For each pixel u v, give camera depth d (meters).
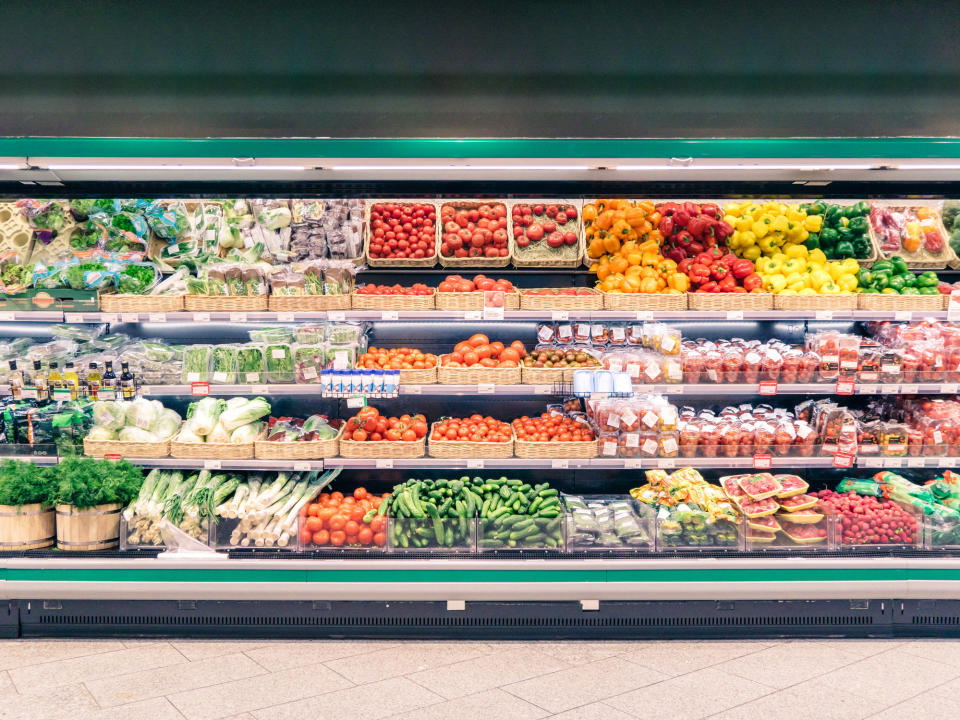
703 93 3.86
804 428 3.92
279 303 3.79
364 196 4.08
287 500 3.72
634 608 3.54
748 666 3.23
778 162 3.52
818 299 3.84
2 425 3.85
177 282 3.96
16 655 3.33
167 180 3.92
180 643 3.47
